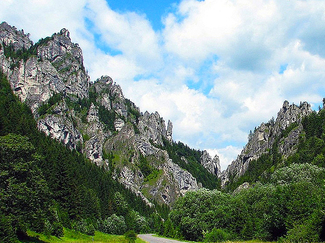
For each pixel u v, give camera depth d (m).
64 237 68.19
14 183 50.47
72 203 95.31
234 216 75.06
